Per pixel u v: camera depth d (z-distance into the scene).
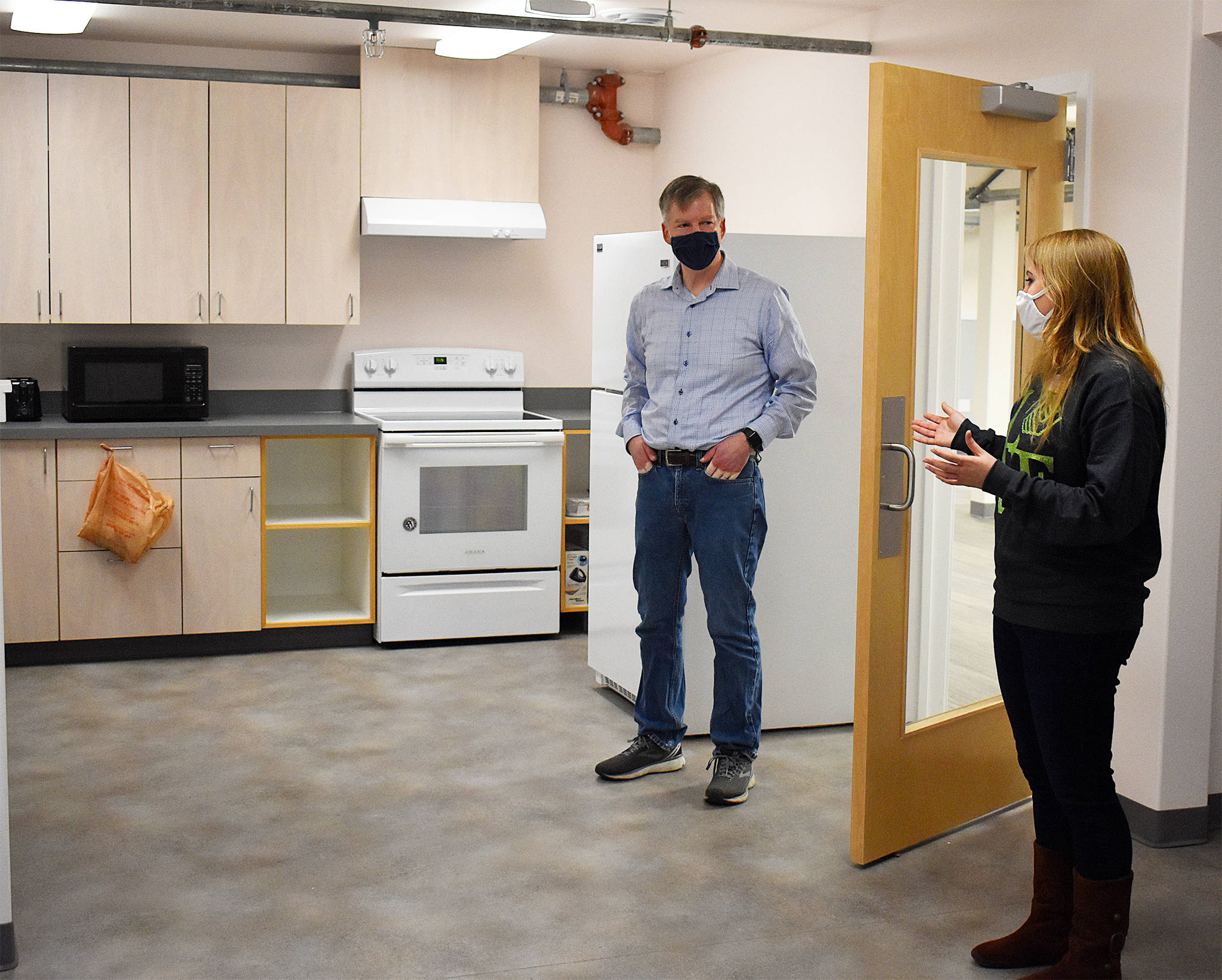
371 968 2.45
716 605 3.31
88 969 2.42
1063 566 2.23
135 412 4.76
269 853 2.99
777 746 3.85
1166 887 2.91
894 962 2.49
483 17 4.11
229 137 4.88
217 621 4.78
